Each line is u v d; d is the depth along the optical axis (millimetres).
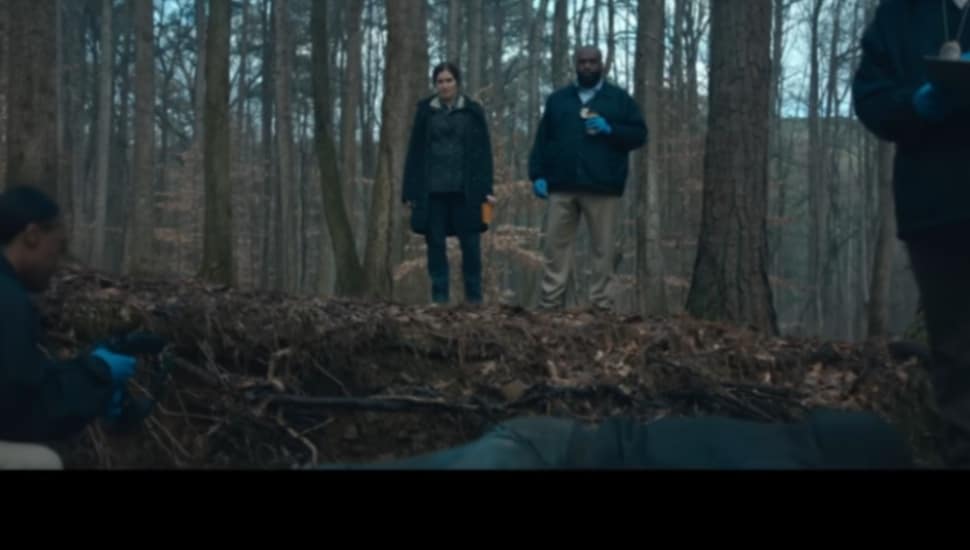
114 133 39656
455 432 5039
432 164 7789
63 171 11109
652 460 2516
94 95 38406
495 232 21531
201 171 31109
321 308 5535
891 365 5566
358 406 4957
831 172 39500
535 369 5512
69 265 6051
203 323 5047
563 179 7637
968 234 3016
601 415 5188
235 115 40125
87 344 4855
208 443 4746
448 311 6125
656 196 17859
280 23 21875
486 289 21578
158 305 5086
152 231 20156
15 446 3256
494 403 5215
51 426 3344
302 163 33906
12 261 3424
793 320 49531
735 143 7434
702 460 2500
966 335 3059
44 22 7168
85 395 3389
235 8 34906
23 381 3209
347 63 21031
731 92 7465
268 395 4898
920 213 3098
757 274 7398
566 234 7766
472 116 7820
